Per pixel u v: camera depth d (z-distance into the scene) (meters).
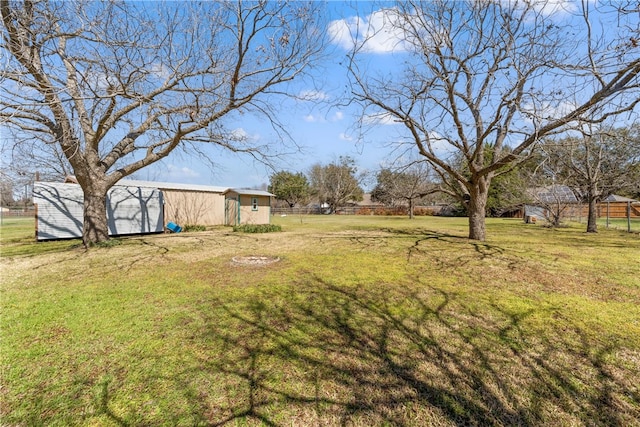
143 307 3.54
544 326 2.99
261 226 12.62
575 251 6.89
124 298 3.86
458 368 2.28
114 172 8.36
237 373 2.21
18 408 1.86
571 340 2.70
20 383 2.10
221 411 1.83
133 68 6.59
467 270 5.23
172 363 2.34
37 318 3.22
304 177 38.69
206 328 2.97
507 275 4.89
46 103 4.84
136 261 6.12
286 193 37.19
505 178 17.61
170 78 7.66
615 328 2.94
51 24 5.69
